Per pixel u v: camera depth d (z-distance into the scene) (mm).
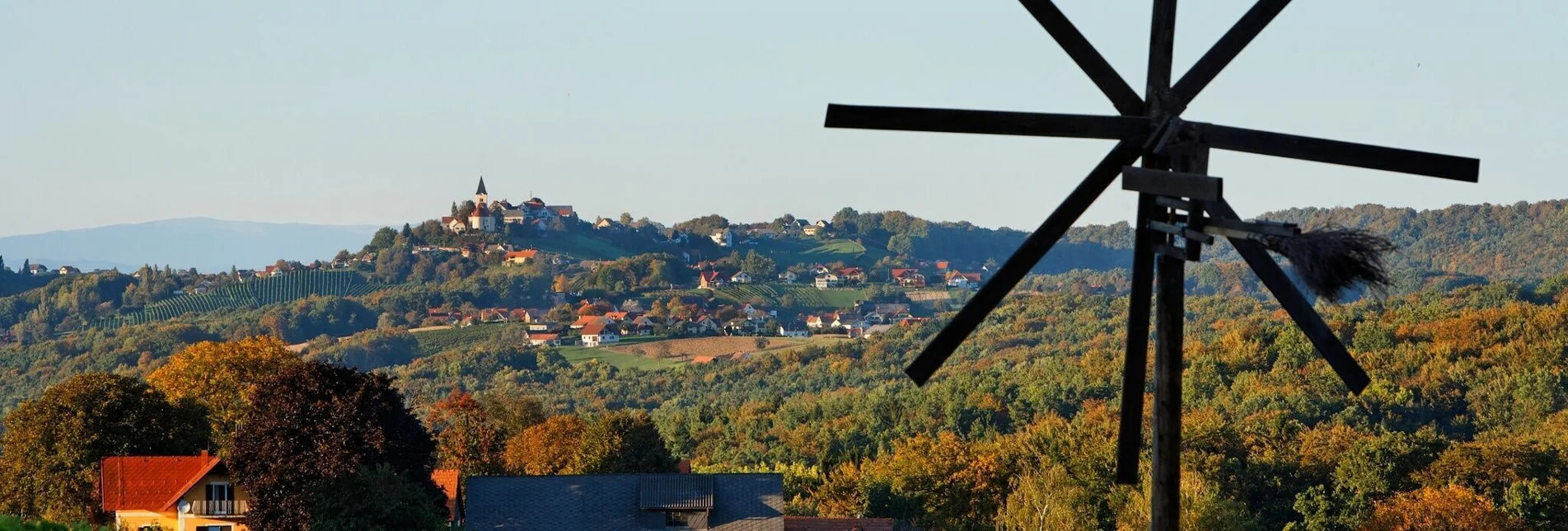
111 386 132875
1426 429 179500
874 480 163750
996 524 149750
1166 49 15188
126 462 120750
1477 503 143125
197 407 142875
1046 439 174750
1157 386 15055
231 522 117688
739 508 111000
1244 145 15297
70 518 126562
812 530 124875
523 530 108375
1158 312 15047
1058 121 15078
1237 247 15250
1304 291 14953
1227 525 120625
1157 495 14938
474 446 184875
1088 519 137500
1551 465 160875
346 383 110438
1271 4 15312
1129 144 15234
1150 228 14930
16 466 128875
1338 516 156875
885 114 14812
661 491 111438
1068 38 15281
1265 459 172250
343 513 96062
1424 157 15820
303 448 108250
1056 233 15188
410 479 110375
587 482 112250
